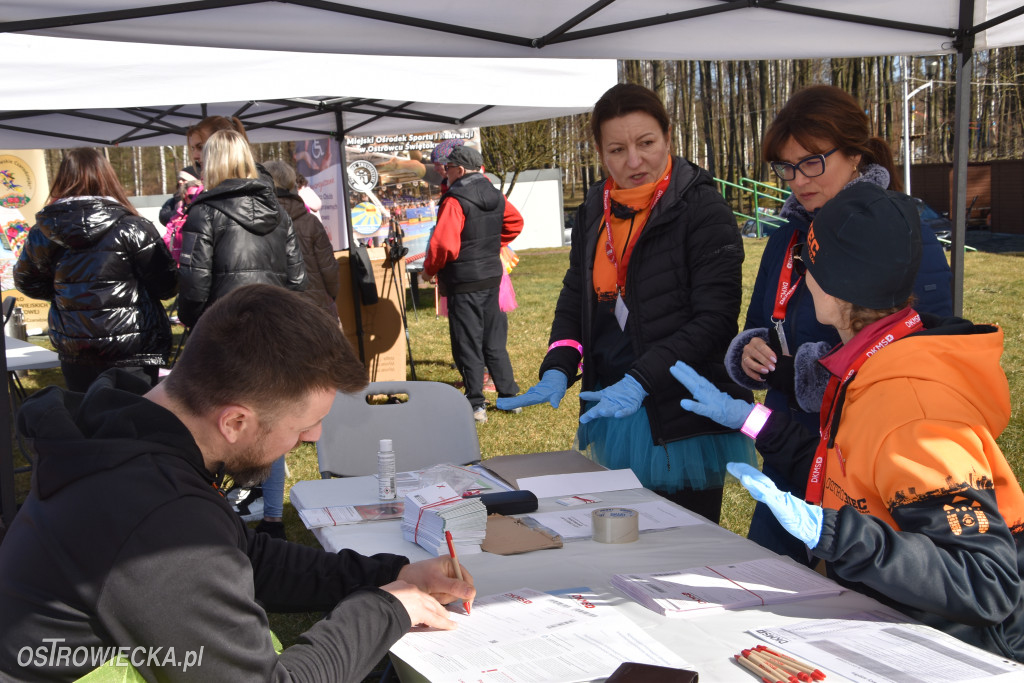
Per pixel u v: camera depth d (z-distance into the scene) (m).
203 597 1.15
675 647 1.38
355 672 1.37
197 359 1.25
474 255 5.70
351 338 6.39
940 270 2.01
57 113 6.29
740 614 1.50
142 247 3.84
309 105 7.18
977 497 1.34
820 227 1.58
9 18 2.26
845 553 1.31
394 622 1.43
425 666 1.34
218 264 3.63
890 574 1.30
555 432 5.58
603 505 2.20
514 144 19.84
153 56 4.08
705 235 2.48
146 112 6.61
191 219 3.60
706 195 2.51
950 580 1.30
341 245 8.34
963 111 2.98
